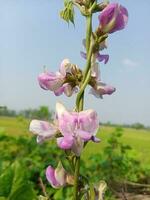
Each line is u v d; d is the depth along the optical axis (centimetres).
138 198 21
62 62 9
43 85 9
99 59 9
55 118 8
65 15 8
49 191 18
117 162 26
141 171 26
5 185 12
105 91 9
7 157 23
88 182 8
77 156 8
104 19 8
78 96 8
